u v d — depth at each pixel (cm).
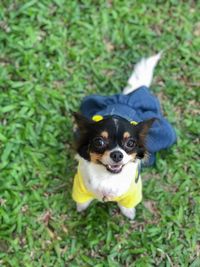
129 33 73
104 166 50
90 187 53
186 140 65
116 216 60
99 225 58
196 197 61
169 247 58
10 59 68
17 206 58
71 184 61
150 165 62
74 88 67
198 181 62
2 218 57
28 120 63
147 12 75
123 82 68
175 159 63
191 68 71
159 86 69
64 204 59
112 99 60
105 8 74
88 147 50
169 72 70
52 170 61
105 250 57
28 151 61
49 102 65
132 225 59
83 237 58
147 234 58
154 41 73
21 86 66
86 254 57
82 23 72
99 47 71
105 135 48
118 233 58
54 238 57
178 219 59
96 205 60
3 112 63
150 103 60
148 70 67
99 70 69
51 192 60
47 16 72
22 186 59
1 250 56
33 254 56
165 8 76
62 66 69
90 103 61
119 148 48
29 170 60
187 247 58
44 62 68
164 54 72
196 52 73
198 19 76
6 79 66
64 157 62
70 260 57
